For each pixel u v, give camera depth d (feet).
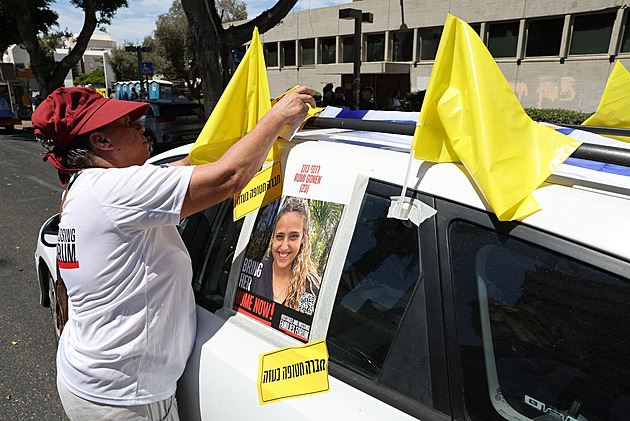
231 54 31.58
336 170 4.51
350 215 4.27
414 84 64.23
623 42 47.11
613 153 3.69
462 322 3.55
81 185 4.06
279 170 5.01
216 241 5.56
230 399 4.43
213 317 5.10
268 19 29.94
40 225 21.13
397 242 3.95
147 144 4.89
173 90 107.76
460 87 3.73
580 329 3.15
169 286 4.44
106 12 64.95
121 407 4.35
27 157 41.06
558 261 3.23
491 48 56.85
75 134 4.25
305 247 4.53
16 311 12.96
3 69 89.25
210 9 28.25
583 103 50.42
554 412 3.23
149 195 3.90
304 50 78.64
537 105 54.24
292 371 4.19
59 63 66.13
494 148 3.44
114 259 4.07
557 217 3.30
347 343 4.06
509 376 3.38
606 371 3.05
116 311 4.20
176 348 4.59
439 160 4.00
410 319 3.77
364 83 70.38
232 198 5.56
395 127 5.20
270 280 4.74
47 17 69.56
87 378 4.33
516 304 3.38
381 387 3.79
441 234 3.71
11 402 9.33
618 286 3.00
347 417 3.71
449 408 3.51
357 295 4.09
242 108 5.38
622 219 3.13
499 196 3.34
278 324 4.56
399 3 62.80
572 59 50.31
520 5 52.24
